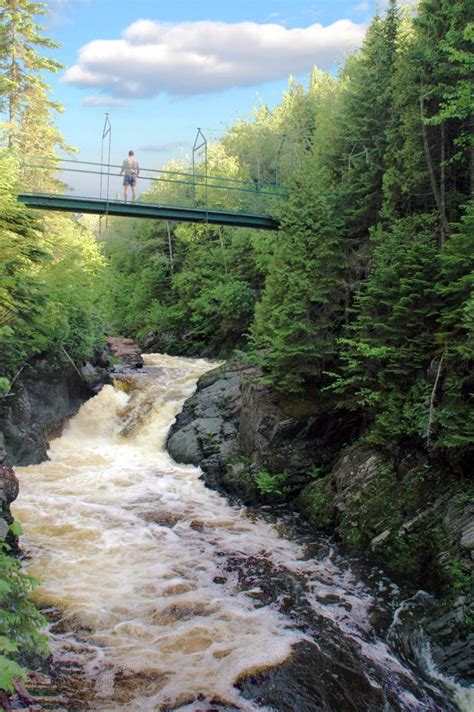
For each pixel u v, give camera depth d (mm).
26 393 17250
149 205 22859
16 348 16781
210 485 15766
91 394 21172
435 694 7961
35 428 17266
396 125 17656
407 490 11820
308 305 15977
